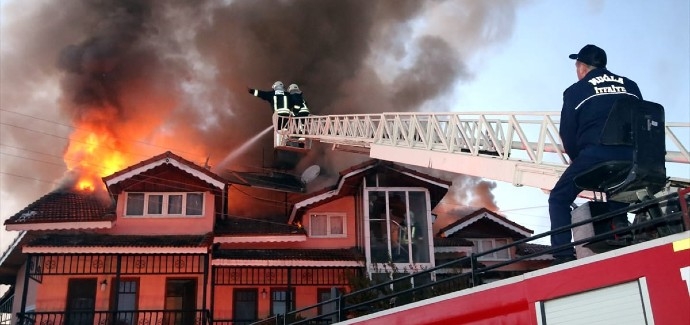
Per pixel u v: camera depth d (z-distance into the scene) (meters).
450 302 8.00
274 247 23.81
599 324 6.32
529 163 13.33
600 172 7.13
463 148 15.86
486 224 25.45
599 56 7.74
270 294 22.41
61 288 21.16
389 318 8.94
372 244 22.66
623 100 6.97
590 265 6.51
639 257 6.12
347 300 18.80
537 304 6.91
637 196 7.15
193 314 21.19
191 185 23.25
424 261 22.56
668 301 5.81
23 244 20.20
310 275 22.64
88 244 20.42
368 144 21.52
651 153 6.82
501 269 24.58
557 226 7.48
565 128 7.64
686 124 9.90
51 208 22.50
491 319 7.40
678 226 6.68
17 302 22.89
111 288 21.33
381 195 23.44
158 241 21.08
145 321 20.95
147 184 23.08
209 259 21.55
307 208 24.33
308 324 21.27
